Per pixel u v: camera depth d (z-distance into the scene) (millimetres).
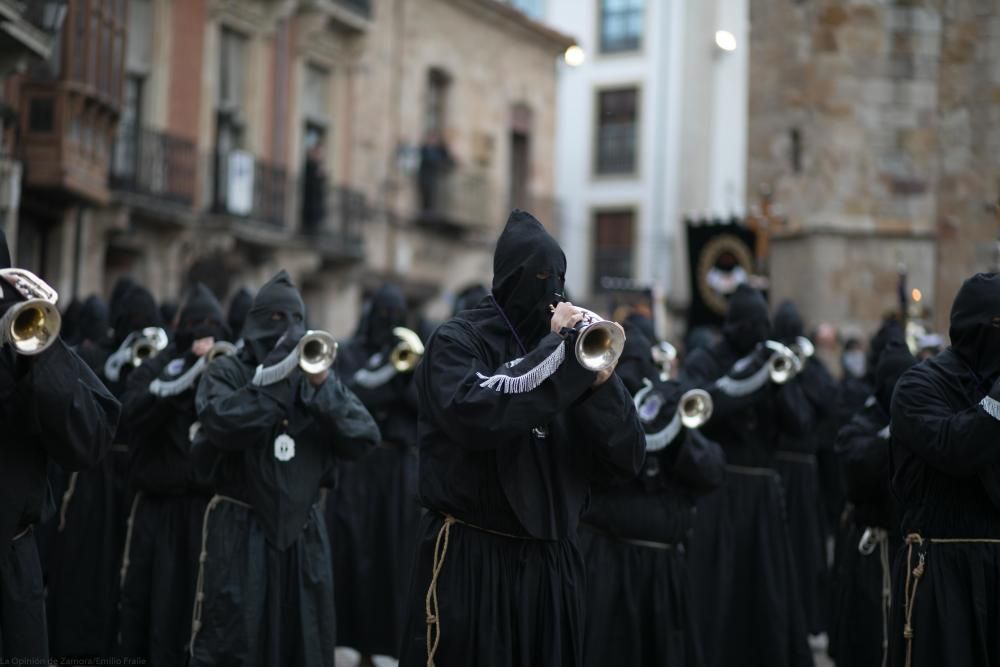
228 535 10125
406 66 45094
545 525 7738
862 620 11930
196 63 35875
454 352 7684
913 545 9102
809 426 13672
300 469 10312
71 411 7938
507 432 7285
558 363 7258
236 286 37000
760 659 13133
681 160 58719
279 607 10164
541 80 52812
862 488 11477
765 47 25688
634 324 12375
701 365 14211
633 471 7762
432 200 46062
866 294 24703
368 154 43625
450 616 7773
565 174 60875
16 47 22047
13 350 7703
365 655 14453
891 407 9062
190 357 11672
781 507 13617
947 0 24469
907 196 24625
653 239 58906
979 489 8883
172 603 11672
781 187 25281
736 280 23781
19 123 26766
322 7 39875
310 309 41250
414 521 14773
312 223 39156
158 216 33375
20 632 8062
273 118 39094
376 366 14820
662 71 59000
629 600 11133
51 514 8602
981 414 8430
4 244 8039
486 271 49625
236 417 9906
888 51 24656
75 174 27578
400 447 14805
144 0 34312
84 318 16359
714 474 11297
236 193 35844
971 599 8859
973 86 24203
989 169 24000
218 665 9945
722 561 13250
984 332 8859
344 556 14477
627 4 59844
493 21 49438
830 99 24750
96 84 28328
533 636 7820
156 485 11734
